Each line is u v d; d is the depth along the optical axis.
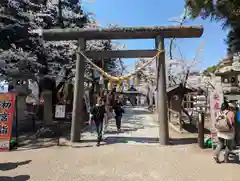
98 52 8.21
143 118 16.22
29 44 10.19
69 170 5.05
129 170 5.02
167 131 7.61
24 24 9.74
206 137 7.97
